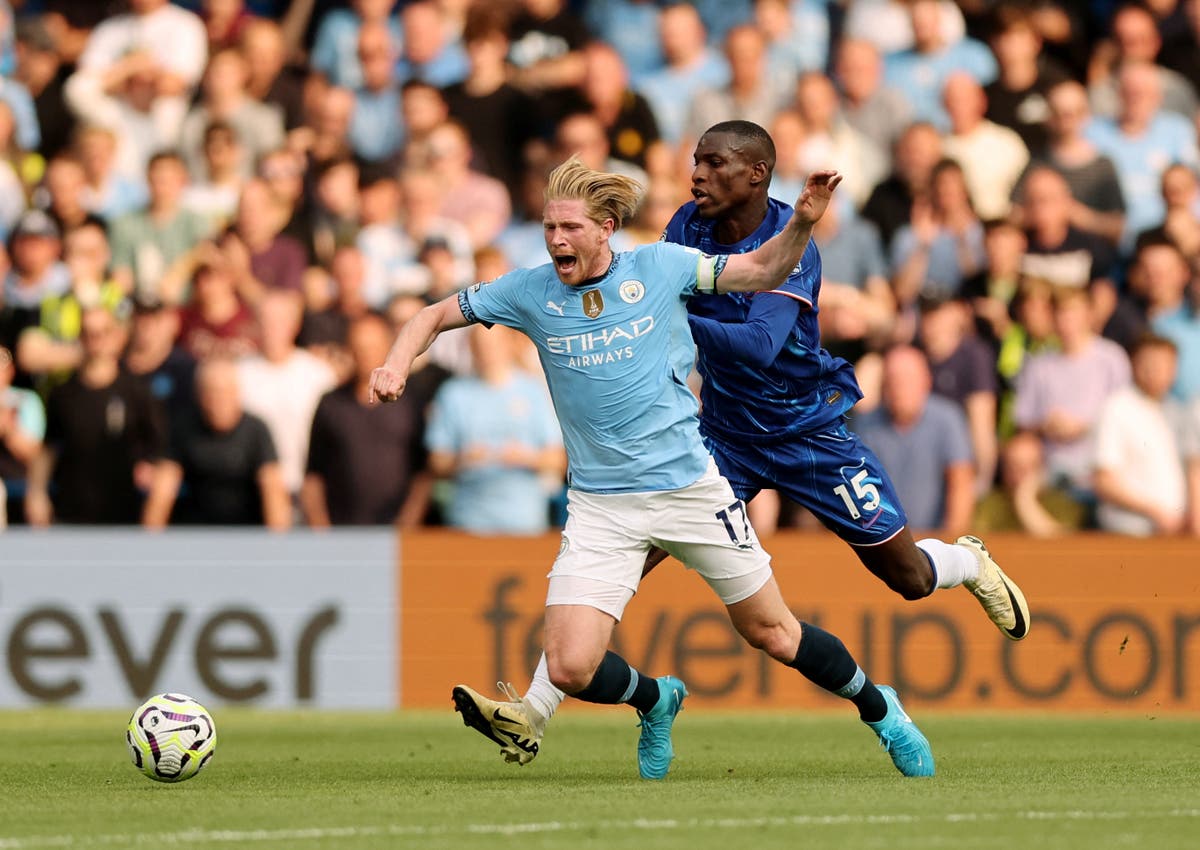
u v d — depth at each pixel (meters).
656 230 44.00
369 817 15.99
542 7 47.56
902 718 20.41
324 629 36.16
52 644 35.81
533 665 36.47
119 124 46.09
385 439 39.62
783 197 43.84
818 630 19.70
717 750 25.91
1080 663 36.53
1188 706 36.56
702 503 18.48
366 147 46.22
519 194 46.12
